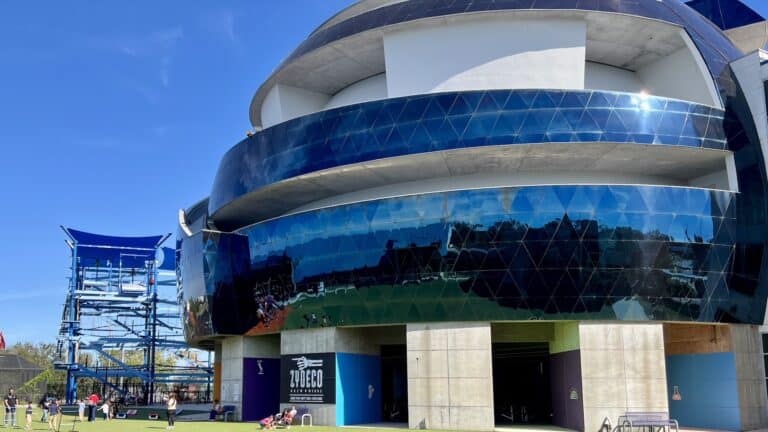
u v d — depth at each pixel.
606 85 35.50
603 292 28.30
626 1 32.47
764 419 29.72
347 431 28.05
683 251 29.00
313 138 33.03
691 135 30.11
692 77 33.31
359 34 33.84
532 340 32.47
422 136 30.42
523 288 28.52
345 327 31.80
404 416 37.88
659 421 25.86
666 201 29.12
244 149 37.03
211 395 75.25
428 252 29.58
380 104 31.55
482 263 28.84
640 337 28.31
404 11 33.69
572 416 28.80
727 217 29.83
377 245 30.62
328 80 38.91
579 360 28.17
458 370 28.75
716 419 30.12
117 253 63.16
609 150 30.16
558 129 29.38
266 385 37.91
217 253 37.44
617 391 27.75
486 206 29.09
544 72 32.12
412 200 30.16
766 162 30.98
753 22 40.00
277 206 39.12
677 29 32.53
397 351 38.16
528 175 32.66
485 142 29.56
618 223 28.59
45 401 40.03
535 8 32.00
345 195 36.09
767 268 30.47
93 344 62.25
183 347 66.38
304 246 32.88
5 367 87.25
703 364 31.08
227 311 36.72
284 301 33.59
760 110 31.48
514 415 37.91
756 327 30.55
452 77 32.62
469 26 32.97
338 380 31.41
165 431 29.25
